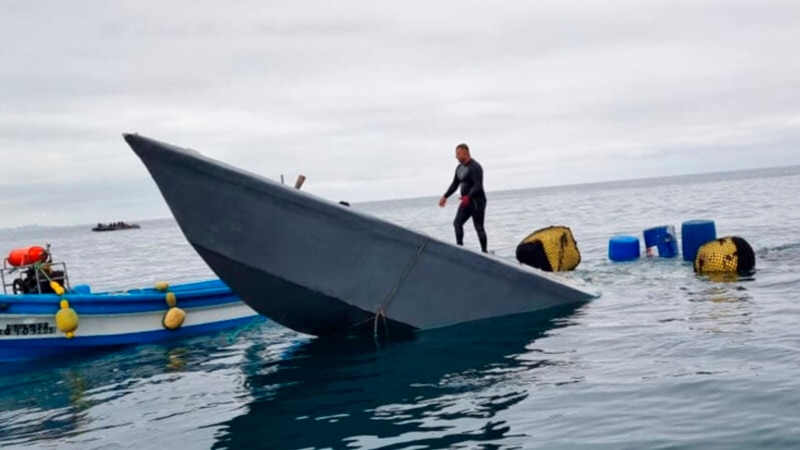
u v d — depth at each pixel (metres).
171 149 8.35
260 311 9.67
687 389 6.29
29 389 8.49
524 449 5.24
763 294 10.55
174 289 12.24
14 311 9.70
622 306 10.48
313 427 6.10
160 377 8.55
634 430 5.44
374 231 9.26
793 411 5.53
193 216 8.63
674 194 74.44
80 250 53.62
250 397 7.27
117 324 10.55
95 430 6.59
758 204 37.56
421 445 5.46
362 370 7.96
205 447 5.82
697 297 10.77
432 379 7.34
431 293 9.66
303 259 9.07
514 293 10.27
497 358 8.01
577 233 26.80
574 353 7.94
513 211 59.94
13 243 118.00
